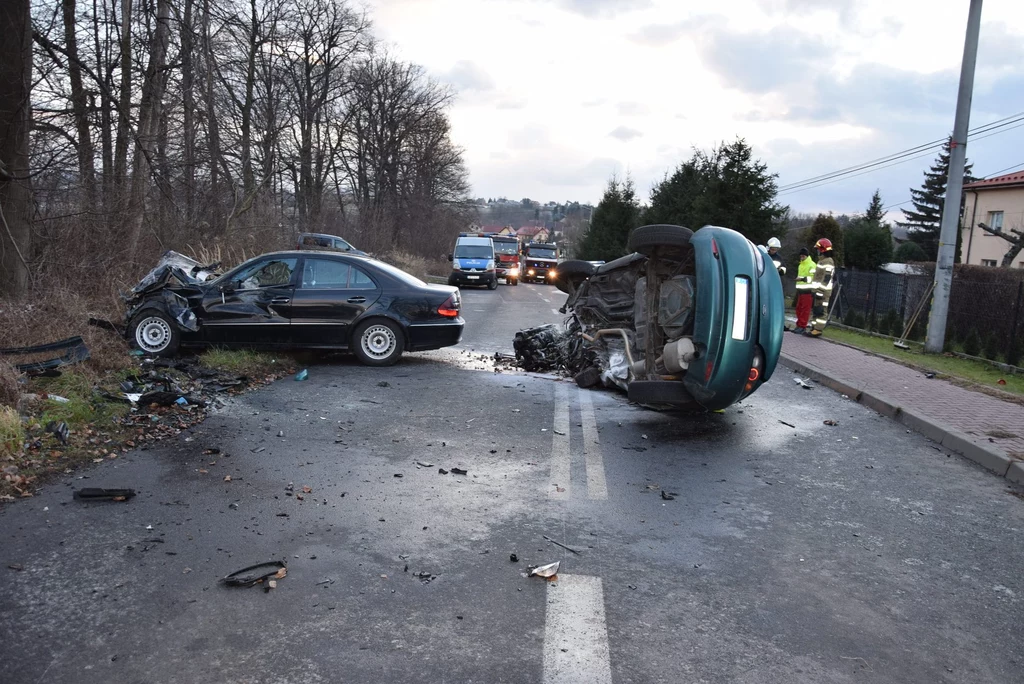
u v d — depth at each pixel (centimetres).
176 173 2052
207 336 1067
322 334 1099
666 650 356
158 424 708
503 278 4431
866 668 349
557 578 429
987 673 350
